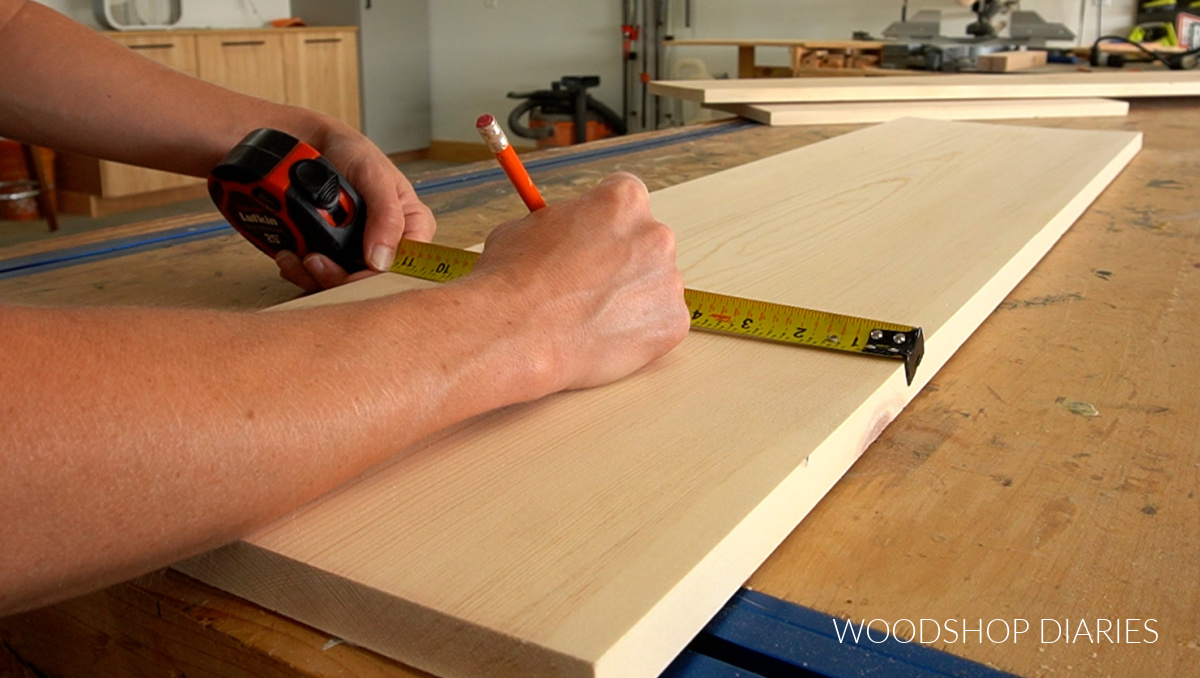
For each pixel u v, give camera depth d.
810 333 0.84
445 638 0.49
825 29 5.91
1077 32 5.17
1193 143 2.02
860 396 0.73
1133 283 1.13
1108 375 0.88
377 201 1.00
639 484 0.60
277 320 0.55
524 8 6.75
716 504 0.58
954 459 0.73
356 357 0.55
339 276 0.99
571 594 0.50
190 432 0.46
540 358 0.64
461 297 0.63
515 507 0.58
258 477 0.49
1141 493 0.67
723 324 0.86
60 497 0.43
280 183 0.95
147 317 0.50
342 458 0.52
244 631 0.54
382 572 0.52
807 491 0.64
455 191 1.56
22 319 0.45
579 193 1.54
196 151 1.08
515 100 7.00
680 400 0.72
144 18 5.39
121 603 0.61
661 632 0.49
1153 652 0.52
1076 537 0.62
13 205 4.88
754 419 0.69
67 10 5.08
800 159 1.62
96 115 1.05
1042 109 2.41
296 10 6.60
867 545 0.62
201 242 1.28
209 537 0.49
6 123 1.08
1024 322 1.01
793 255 1.08
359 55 6.48
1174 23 3.89
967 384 0.86
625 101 6.49
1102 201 1.52
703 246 1.11
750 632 0.54
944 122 2.01
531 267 0.68
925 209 1.28
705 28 6.27
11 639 0.71
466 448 0.65
